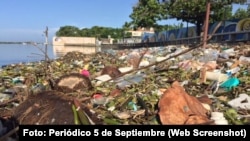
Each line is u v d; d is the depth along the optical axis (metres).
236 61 17.45
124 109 9.85
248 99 10.29
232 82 12.40
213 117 8.12
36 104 8.14
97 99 10.88
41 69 21.64
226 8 54.59
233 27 38.59
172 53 25.80
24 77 18.25
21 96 11.73
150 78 15.21
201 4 49.94
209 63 17.55
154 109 9.19
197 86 12.95
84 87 12.78
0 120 8.41
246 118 8.69
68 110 7.43
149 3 63.47
